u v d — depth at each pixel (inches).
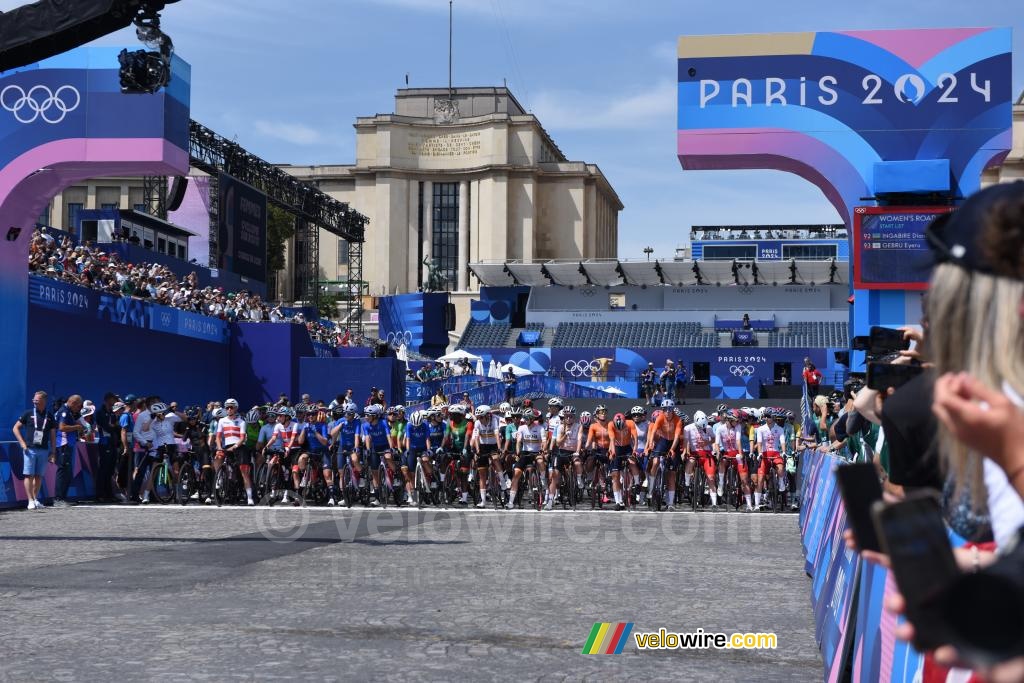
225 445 723.4
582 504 779.4
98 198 3041.3
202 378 1301.7
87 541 477.1
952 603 41.8
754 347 1877.5
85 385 1066.7
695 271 2207.2
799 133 649.6
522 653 236.1
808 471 555.8
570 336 2202.3
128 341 1143.0
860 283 632.4
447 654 234.1
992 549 69.6
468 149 4023.1
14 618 277.1
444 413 759.7
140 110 666.8
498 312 2252.7
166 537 496.7
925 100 638.5
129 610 289.9
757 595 323.0
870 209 633.6
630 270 2225.6
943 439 65.8
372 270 4010.8
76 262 1098.1
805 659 232.4
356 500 735.7
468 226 4023.1
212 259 1951.3
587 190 4141.2
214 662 223.8
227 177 1707.7
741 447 730.8
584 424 762.2
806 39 650.8
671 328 2178.9
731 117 655.8
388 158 4001.0
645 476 746.2
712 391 1829.5
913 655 116.0
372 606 297.9
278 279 3794.3
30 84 673.0
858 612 162.2
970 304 57.2
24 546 454.9
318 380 1205.7
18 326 706.8
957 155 636.1
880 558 56.2
